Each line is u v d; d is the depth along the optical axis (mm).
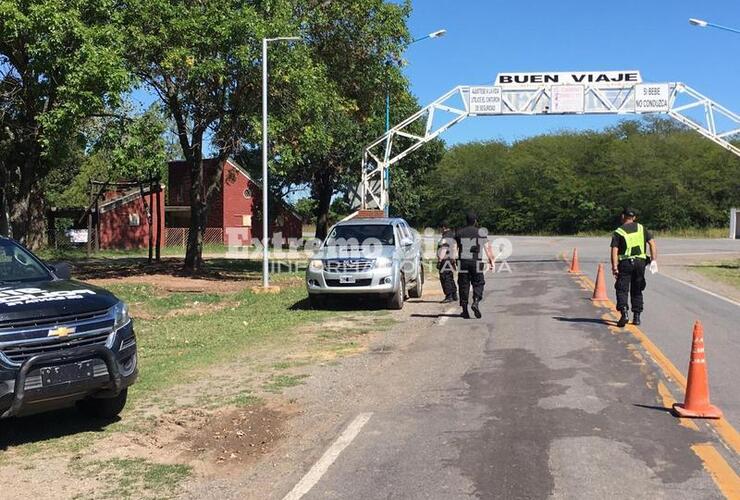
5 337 5695
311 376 8711
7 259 7344
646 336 11070
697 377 6766
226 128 23125
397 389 8008
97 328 6242
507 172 69000
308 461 5758
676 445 5875
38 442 6328
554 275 22234
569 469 5355
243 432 6574
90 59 17031
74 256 35781
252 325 12984
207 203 25359
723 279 21609
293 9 22469
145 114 21047
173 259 34219
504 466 5449
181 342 11391
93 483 5359
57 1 17000
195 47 19609
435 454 5781
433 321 13031
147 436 6469
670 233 58531
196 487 5270
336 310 14750
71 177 47719
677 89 25469
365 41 24391
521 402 7309
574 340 10805
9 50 19000
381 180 28016
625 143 65250
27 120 21109
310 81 20781
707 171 60312
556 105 25734
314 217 73562
